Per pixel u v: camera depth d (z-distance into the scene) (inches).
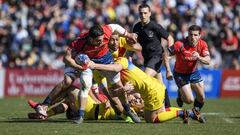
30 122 1083.3
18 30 2237.9
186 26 2210.9
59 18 2279.8
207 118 1205.1
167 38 1264.8
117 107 1112.2
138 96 1145.4
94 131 954.7
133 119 1079.0
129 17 2244.1
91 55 1072.2
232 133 953.5
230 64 2207.2
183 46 1176.2
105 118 1137.4
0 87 1989.4
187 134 932.0
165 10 2314.2
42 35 2226.9
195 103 1226.6
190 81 1205.7
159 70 1278.3
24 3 2404.0
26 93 1991.9
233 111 1405.0
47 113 1117.1
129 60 1079.0
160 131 960.3
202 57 1158.3
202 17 2338.8
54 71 1988.2
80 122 1062.4
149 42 1268.5
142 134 925.2
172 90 1974.7
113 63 1058.1
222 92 2012.8
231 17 2375.7
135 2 2393.0
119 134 922.7
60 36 2228.1
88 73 1047.0
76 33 2225.6
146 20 1264.8
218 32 2268.7
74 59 1063.6
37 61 2164.1
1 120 1123.9
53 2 2417.6
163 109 1064.2
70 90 1111.0
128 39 1123.3
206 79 2014.0
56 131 952.3
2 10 2367.1
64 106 1119.0
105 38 1073.5
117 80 1051.9
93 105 1125.1
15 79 1991.9
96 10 2365.9
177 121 1113.4
